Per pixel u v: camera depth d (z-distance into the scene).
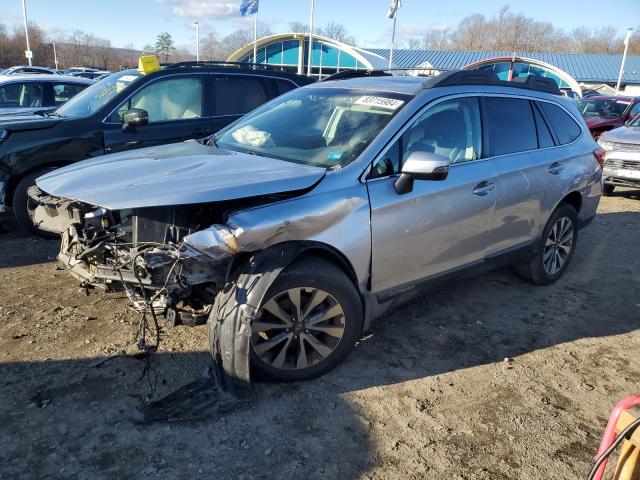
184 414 2.90
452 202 3.74
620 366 3.74
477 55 54.47
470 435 2.96
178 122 6.41
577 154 4.95
